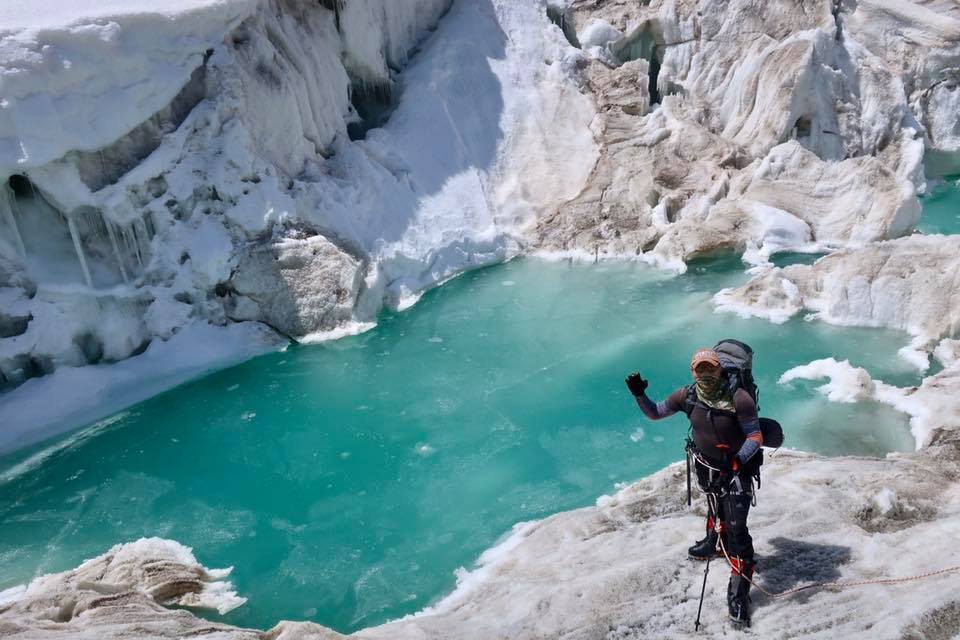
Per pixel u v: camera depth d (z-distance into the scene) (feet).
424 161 39.68
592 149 42.65
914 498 19.03
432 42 44.32
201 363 31.04
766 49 43.60
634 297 35.42
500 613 16.71
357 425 27.81
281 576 21.20
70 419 28.25
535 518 22.82
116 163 29.94
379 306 34.99
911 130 43.83
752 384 14.05
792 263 37.42
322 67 37.70
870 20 48.44
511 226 40.22
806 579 15.96
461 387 29.68
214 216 32.37
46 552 22.39
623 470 24.80
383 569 21.24
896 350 29.94
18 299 29.01
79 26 27.73
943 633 14.03
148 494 24.80
